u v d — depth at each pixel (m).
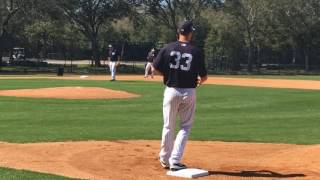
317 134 13.91
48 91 25.00
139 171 8.73
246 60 77.19
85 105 20.83
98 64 66.81
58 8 59.44
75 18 64.56
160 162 9.29
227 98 24.61
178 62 8.27
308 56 78.56
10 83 33.31
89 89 25.56
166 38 78.62
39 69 58.50
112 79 37.09
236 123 16.27
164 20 70.19
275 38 76.44
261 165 9.39
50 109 19.25
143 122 15.99
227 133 13.88
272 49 81.94
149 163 9.39
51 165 9.05
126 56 79.06
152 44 79.56
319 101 23.66
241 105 21.77
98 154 10.19
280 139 12.89
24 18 59.84
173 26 70.25
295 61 82.62
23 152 10.31
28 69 58.12
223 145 11.84
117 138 12.53
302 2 74.25
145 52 79.75
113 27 81.31
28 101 21.77
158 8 68.75
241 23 72.88
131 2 66.06
